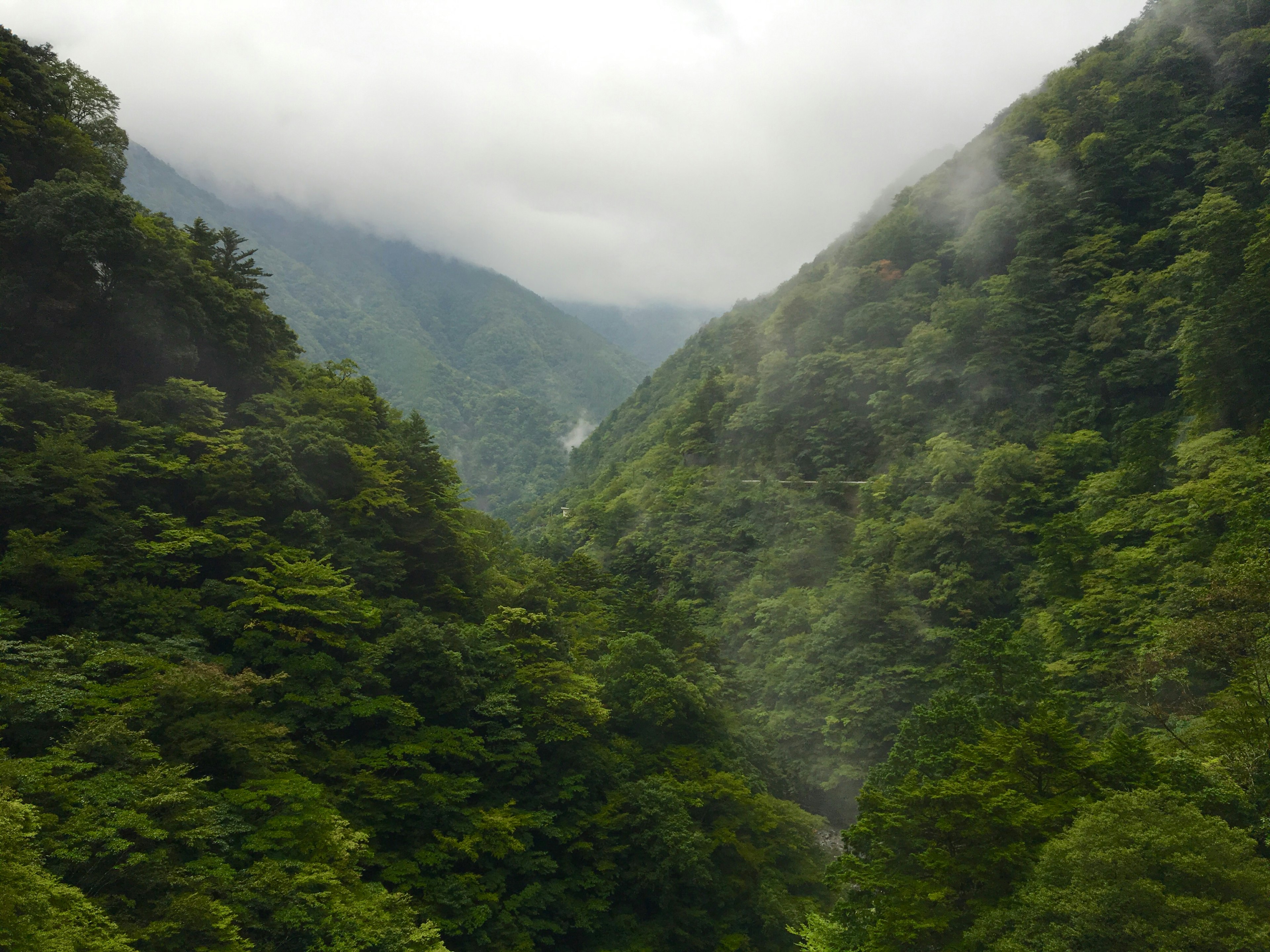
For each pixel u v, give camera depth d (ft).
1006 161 329.72
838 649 186.29
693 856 110.32
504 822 100.12
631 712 137.39
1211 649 88.38
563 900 106.32
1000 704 95.09
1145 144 268.00
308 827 80.28
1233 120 260.62
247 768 82.69
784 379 324.19
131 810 63.67
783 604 222.89
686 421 395.14
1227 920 47.03
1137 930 48.88
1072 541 157.69
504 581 158.20
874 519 236.84
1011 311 249.96
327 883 76.59
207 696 81.82
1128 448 174.70
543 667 124.98
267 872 71.15
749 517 286.46
